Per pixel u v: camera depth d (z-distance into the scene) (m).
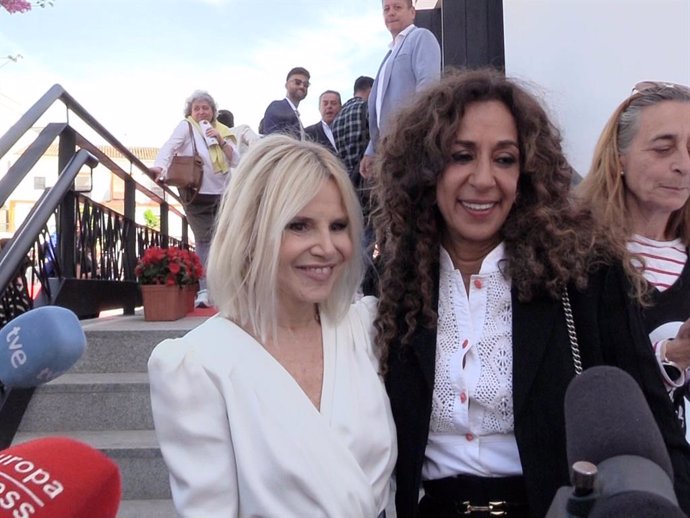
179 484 1.39
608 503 0.65
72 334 1.12
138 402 3.81
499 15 4.83
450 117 1.58
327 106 6.49
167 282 4.90
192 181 5.98
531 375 1.49
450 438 1.58
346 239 1.54
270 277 1.46
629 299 1.50
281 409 1.40
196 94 6.30
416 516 1.56
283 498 1.35
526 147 1.58
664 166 1.76
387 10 4.53
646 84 1.91
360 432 1.46
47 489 0.91
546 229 1.54
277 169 1.49
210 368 1.42
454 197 1.59
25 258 3.85
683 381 1.57
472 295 1.60
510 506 1.53
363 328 1.64
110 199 7.45
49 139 3.97
